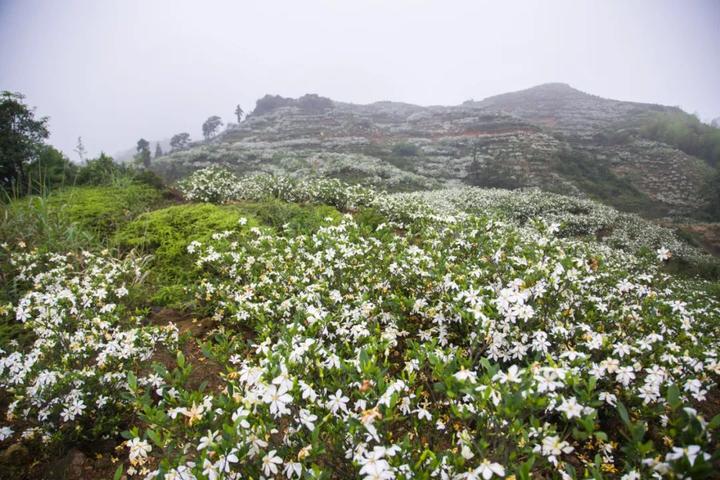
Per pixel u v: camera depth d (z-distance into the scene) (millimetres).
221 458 1537
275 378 1759
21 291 4086
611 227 17016
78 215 6219
